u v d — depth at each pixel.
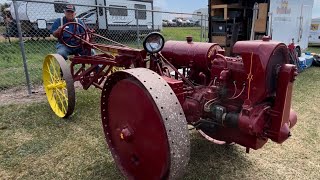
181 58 2.90
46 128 3.77
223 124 2.33
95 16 13.86
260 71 2.02
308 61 8.01
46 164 2.91
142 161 2.26
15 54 9.97
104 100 2.52
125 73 2.19
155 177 2.16
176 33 17.27
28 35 12.64
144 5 15.07
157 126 2.01
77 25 4.47
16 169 2.82
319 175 2.70
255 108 2.10
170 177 1.97
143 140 2.18
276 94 2.10
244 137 2.35
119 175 2.71
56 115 4.21
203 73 2.80
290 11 8.90
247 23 8.76
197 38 13.33
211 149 3.16
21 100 5.02
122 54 3.17
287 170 2.79
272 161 2.94
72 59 4.19
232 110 2.33
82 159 3.00
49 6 12.96
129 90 2.20
